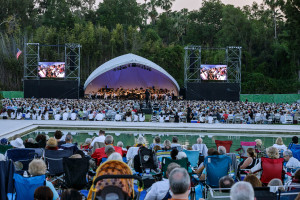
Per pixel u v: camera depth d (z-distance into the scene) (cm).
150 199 651
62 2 9088
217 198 554
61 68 4875
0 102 3142
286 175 999
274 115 2977
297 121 3019
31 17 8519
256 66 7950
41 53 6366
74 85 4878
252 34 8144
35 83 4844
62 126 2439
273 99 5869
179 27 9744
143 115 3002
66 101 4100
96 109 3078
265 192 547
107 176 451
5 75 6041
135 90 5384
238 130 2358
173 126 2439
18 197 649
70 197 452
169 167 669
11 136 1944
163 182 662
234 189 345
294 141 1234
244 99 5791
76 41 6725
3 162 656
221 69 4866
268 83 6925
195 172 962
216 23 9669
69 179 761
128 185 486
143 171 861
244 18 8256
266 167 806
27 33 7206
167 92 5428
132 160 1070
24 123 2497
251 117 2998
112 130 2409
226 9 8381
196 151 1108
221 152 909
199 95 4888
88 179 898
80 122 2648
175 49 7119
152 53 7250
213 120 2922
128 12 9275
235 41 8144
